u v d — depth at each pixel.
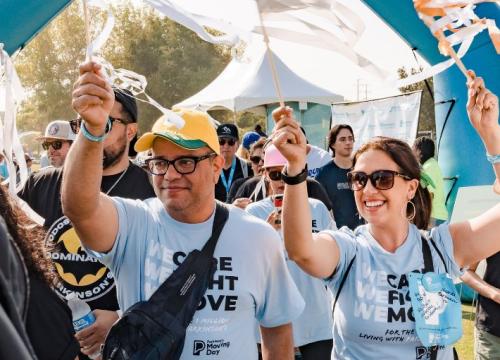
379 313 2.51
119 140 3.18
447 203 8.55
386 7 6.80
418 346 2.52
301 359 4.08
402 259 2.58
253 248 2.46
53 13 5.65
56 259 3.05
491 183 8.14
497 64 7.27
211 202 2.48
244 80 14.23
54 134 4.78
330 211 4.92
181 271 2.34
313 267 2.49
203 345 2.32
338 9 2.23
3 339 1.09
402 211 2.64
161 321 2.25
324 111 15.41
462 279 3.90
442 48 2.53
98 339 2.97
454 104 8.26
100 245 2.35
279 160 4.12
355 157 2.72
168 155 2.43
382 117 9.23
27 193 3.20
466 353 6.18
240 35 2.12
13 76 2.33
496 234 2.60
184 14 2.04
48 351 1.84
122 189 3.21
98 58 2.11
